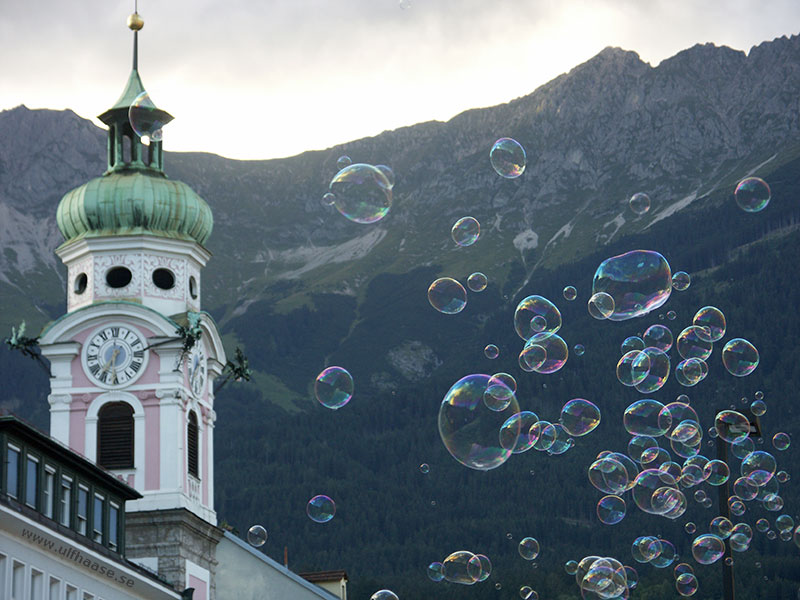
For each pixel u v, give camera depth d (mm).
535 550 60031
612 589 56875
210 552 74938
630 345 58500
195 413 74438
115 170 77125
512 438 43375
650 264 46500
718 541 57469
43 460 52469
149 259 74812
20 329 72562
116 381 72000
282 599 79500
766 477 59688
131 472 71062
